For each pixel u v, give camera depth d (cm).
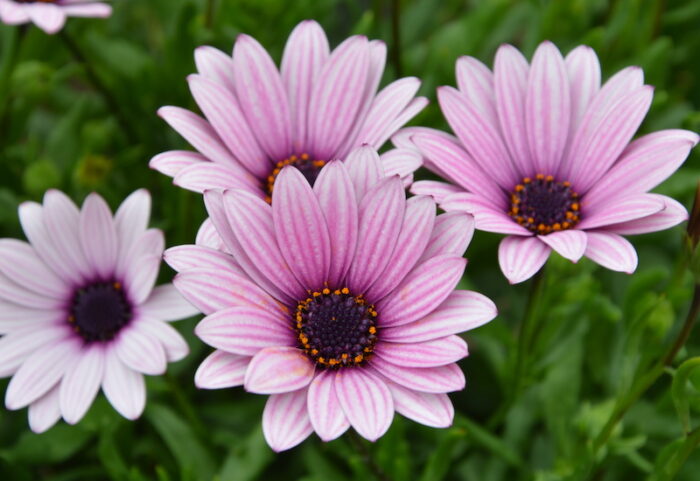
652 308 45
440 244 41
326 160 44
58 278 46
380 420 40
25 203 45
